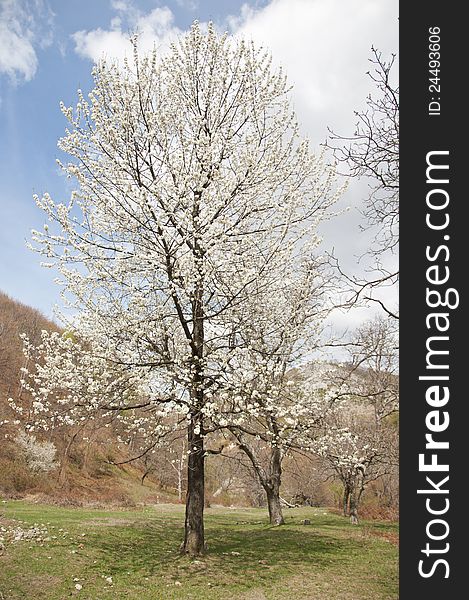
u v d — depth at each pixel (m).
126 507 24.28
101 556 11.16
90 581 9.41
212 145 11.58
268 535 15.23
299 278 12.49
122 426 13.32
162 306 11.45
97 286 11.23
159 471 36.72
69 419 11.12
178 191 11.06
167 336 11.52
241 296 11.34
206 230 11.10
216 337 11.40
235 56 12.57
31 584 9.04
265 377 11.05
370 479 19.89
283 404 11.50
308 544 13.72
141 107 11.71
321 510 26.56
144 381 11.03
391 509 23.61
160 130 11.78
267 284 11.23
